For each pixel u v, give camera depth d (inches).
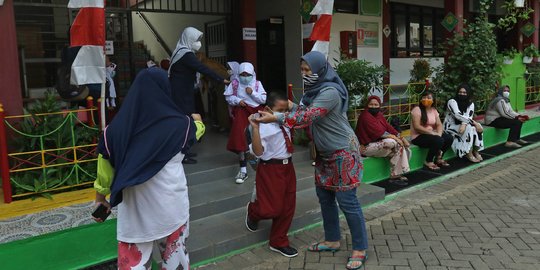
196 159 227.5
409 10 500.7
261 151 146.3
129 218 102.6
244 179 209.2
